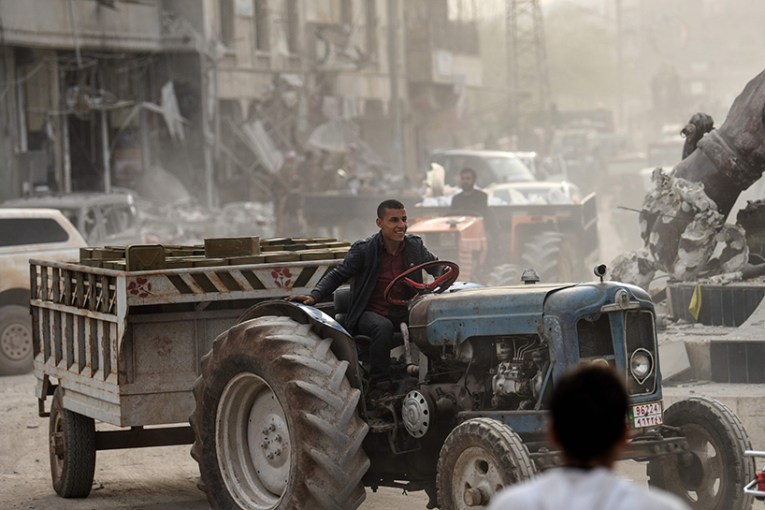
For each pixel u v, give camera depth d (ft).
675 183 45.24
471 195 70.69
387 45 226.79
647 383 26.91
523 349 27.22
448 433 28.63
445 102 255.29
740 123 44.88
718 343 39.86
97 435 36.19
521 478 24.89
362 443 29.86
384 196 92.27
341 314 31.35
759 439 36.37
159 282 32.19
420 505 33.96
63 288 36.24
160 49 154.61
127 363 32.50
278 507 28.30
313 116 189.88
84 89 142.00
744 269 44.80
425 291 29.99
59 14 136.77
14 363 65.67
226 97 171.94
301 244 37.52
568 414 13.08
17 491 37.83
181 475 39.70
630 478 35.14
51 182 138.00
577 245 76.02
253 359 28.86
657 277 47.80
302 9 195.11
